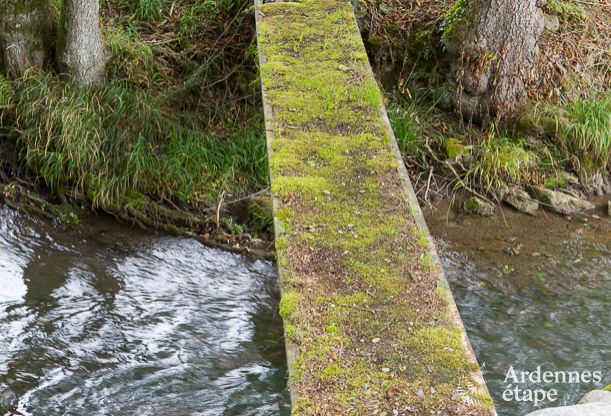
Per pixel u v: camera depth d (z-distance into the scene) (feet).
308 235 16.53
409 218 17.25
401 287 15.19
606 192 28.25
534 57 28.37
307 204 17.60
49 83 27.89
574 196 27.84
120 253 25.71
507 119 28.89
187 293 24.43
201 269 25.49
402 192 18.13
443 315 14.52
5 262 24.73
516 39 27.81
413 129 28.53
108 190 26.55
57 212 26.68
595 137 27.94
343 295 14.99
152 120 28.12
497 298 23.80
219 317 23.52
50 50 28.76
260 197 27.04
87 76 28.19
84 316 22.98
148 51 29.86
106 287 24.29
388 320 14.38
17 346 21.57
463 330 14.16
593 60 30.58
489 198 27.63
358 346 13.80
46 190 27.27
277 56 24.27
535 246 25.88
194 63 30.58
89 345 21.94
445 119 29.45
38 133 26.86
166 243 26.27
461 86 28.63
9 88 27.58
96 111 27.55
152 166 26.94
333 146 19.81
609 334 22.33
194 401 20.39
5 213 26.45
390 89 30.19
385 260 15.92
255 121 29.30
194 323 23.18
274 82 22.74
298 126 20.72
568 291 24.04
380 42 30.04
